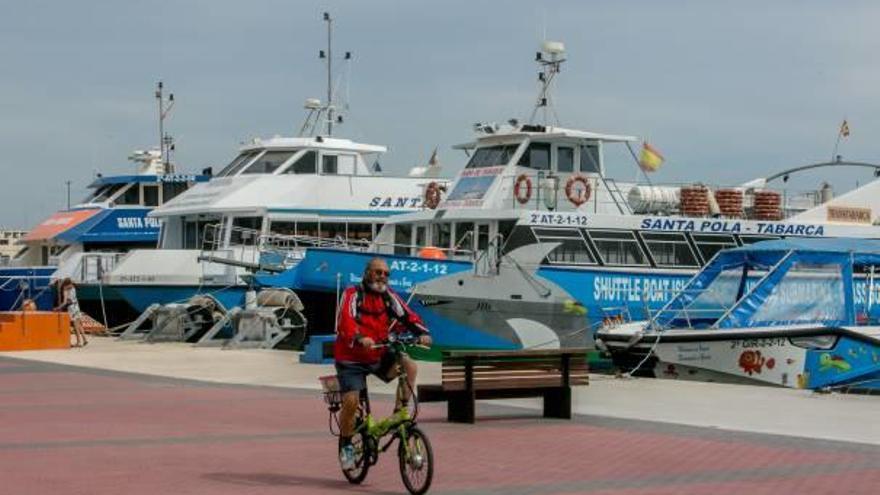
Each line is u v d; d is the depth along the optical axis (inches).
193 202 1380.4
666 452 492.1
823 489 403.5
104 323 1413.6
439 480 417.4
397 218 1131.3
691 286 965.8
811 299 917.8
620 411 655.1
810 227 1190.3
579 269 1024.2
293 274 1154.0
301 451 482.6
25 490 383.6
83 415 608.1
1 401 679.7
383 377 399.9
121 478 410.0
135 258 1304.1
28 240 1643.7
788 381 856.3
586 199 1120.8
